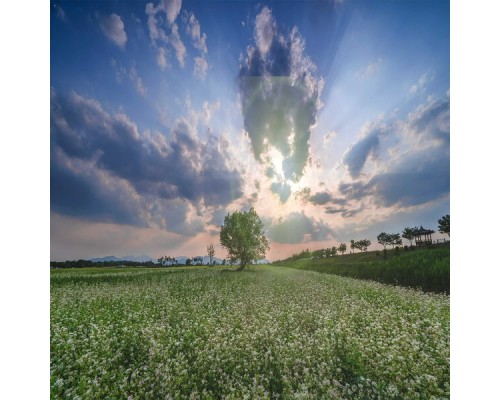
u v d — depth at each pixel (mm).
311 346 4145
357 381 3463
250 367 3758
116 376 3666
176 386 3488
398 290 6816
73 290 7004
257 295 6793
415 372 3469
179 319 5258
